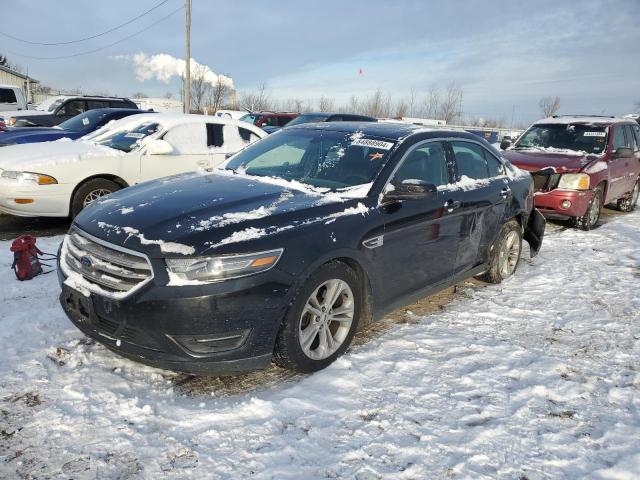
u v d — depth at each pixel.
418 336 3.90
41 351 3.33
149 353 2.79
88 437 2.55
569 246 7.02
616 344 3.91
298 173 4.01
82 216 3.33
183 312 2.70
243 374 3.10
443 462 2.49
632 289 5.19
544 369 3.44
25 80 36.16
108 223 3.06
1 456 2.39
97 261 2.95
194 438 2.58
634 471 2.47
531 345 3.84
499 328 4.14
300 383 3.12
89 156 6.53
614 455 2.60
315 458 2.48
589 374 3.43
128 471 2.34
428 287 4.16
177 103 31.34
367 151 3.96
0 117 14.39
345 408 2.89
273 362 3.26
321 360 3.26
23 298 4.21
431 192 3.50
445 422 2.81
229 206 3.22
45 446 2.47
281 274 2.90
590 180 7.71
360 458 2.50
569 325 4.25
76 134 9.16
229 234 2.87
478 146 4.89
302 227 3.09
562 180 7.68
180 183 3.79
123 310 2.77
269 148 4.49
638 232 8.06
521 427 2.79
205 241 2.80
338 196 3.52
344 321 3.41
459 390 3.13
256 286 2.82
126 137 7.34
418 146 4.08
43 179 6.19
